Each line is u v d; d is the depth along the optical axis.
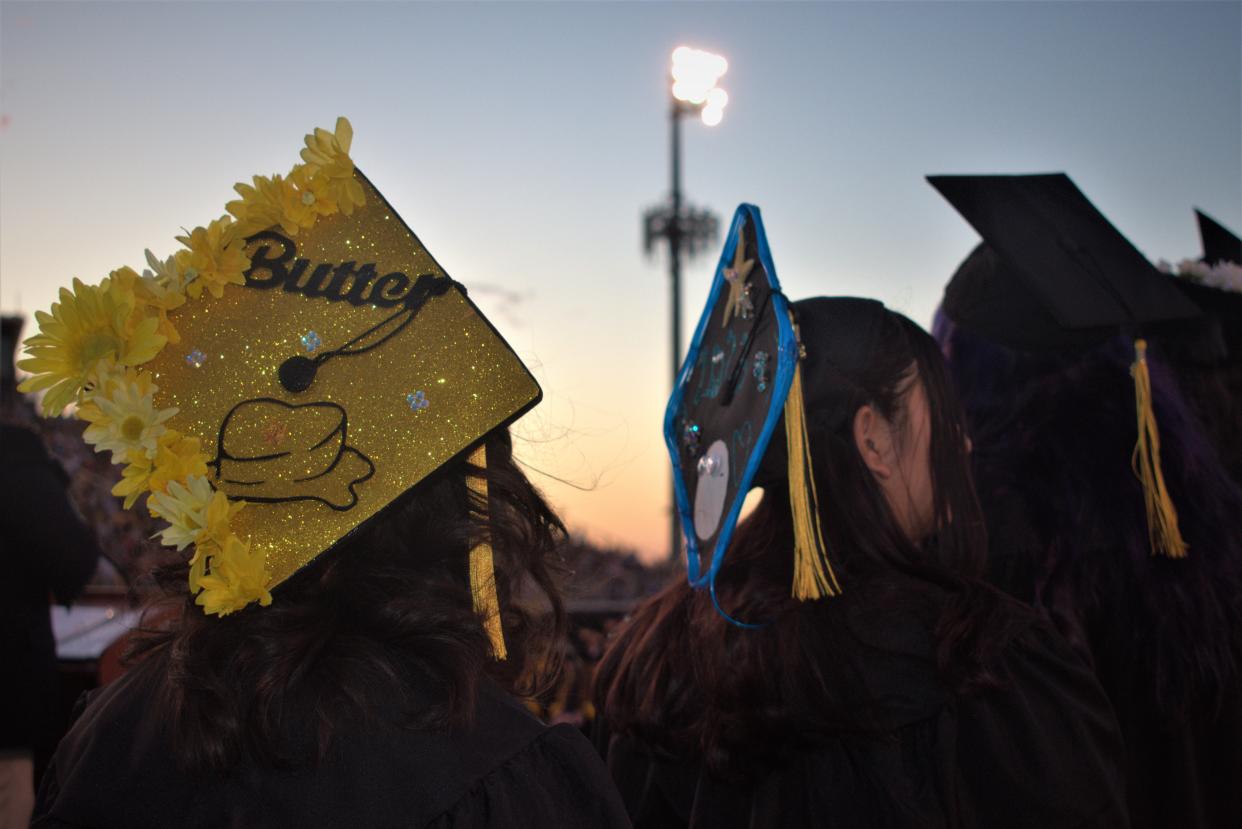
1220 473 1.73
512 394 0.90
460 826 0.80
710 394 1.44
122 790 0.83
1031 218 1.87
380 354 0.91
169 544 0.81
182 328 0.91
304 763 0.80
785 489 1.34
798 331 1.28
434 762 0.82
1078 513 1.66
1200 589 1.59
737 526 1.41
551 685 1.08
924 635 1.20
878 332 1.29
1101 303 1.75
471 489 0.96
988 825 1.15
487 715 0.89
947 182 1.93
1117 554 1.63
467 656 0.87
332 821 0.78
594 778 0.89
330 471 0.88
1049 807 1.15
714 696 1.25
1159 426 1.71
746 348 1.33
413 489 0.88
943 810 1.15
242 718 0.80
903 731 1.18
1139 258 1.85
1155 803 1.56
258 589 0.82
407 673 0.86
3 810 1.71
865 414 1.28
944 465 1.31
